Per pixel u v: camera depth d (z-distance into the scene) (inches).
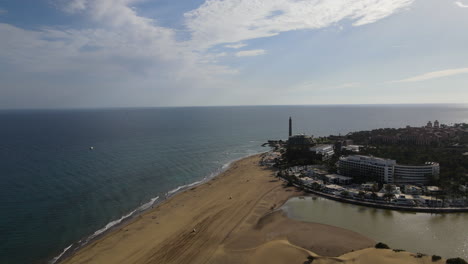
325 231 3725.4
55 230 3814.0
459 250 3198.8
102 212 4441.4
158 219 4178.2
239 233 3710.6
